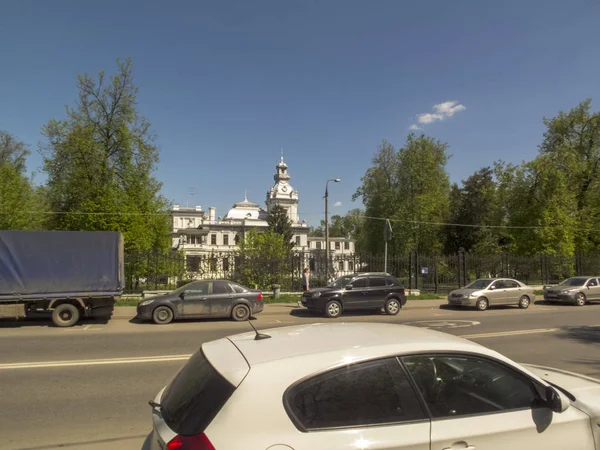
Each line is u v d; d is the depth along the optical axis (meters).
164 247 32.84
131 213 26.45
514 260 27.80
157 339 10.92
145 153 30.09
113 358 8.46
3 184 29.39
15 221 28.72
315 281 22.52
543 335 11.19
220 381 2.36
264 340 2.85
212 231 74.81
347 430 2.29
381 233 45.00
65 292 13.34
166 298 14.20
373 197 46.75
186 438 2.16
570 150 38.47
